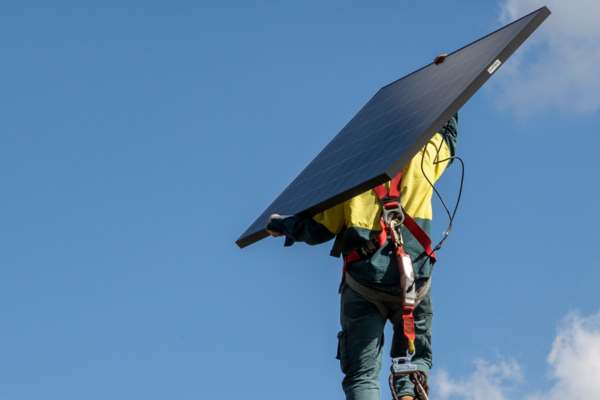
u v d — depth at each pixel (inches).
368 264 276.4
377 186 258.8
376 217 277.9
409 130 264.2
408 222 278.1
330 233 284.5
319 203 269.7
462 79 277.3
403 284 268.1
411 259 275.7
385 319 282.5
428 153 291.9
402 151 248.1
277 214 301.3
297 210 287.4
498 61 273.3
